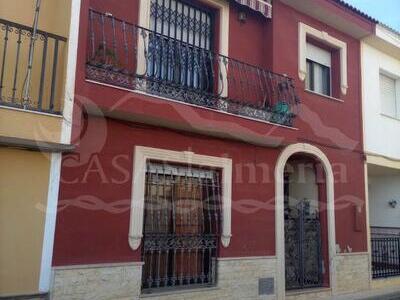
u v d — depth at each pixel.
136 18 7.14
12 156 5.52
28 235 5.53
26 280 5.46
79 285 5.89
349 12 10.11
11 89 5.85
